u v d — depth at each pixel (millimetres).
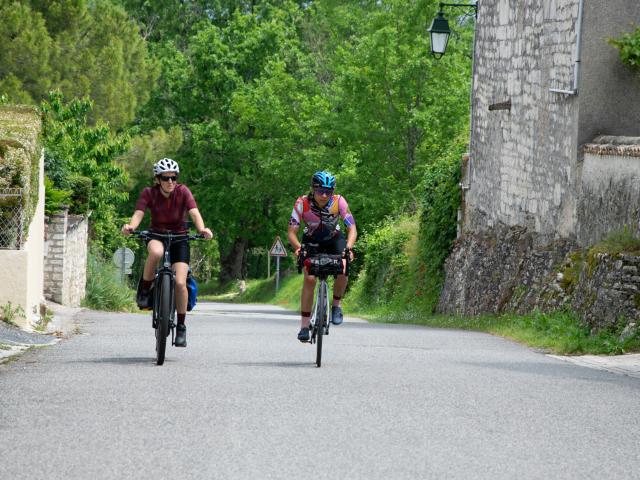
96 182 92812
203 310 93625
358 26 131875
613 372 26453
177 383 20594
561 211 48281
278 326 48188
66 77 95375
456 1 110250
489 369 25344
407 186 109062
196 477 12375
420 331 44562
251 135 148125
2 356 26578
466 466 13273
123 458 13359
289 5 153125
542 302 44844
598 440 15406
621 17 45844
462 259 65125
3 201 39906
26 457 13328
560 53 48562
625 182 40219
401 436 15242
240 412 17031
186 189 24062
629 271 35938
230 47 148375
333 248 24984
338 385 20875
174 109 151875
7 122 43219
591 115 45875
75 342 33250
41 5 94938
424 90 108750
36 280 45812
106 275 80125
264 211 153625
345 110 115625
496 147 60125
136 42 109938
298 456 13664
